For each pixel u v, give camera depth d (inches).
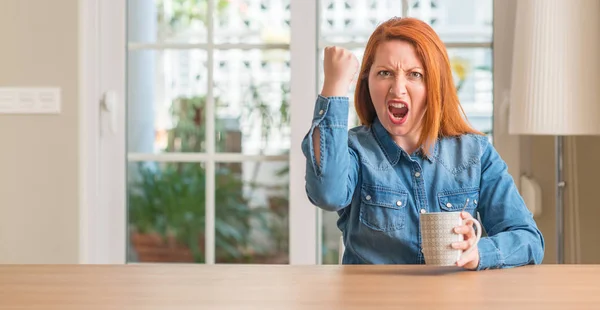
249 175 124.0
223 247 124.6
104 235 124.0
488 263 55.0
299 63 122.0
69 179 123.1
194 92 124.6
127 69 124.7
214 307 41.8
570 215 118.5
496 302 43.1
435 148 68.6
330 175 60.2
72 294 45.6
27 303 42.9
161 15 124.7
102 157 124.0
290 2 122.3
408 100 64.9
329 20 122.2
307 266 56.2
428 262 55.2
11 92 123.0
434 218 54.5
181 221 124.8
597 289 47.1
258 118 123.6
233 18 124.0
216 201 124.4
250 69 123.7
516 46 104.1
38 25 123.1
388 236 66.7
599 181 117.6
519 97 102.8
